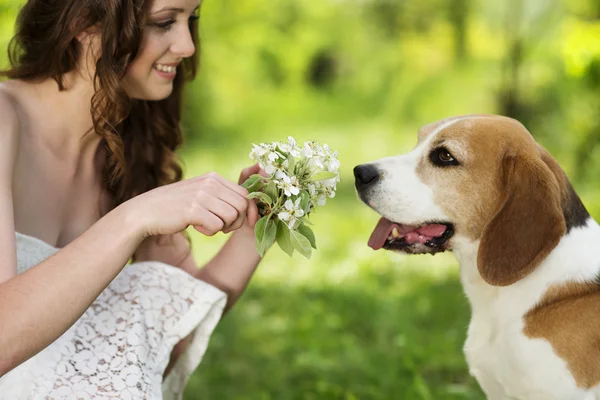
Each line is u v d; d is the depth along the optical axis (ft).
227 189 6.86
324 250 25.09
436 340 16.06
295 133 51.34
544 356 8.54
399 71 50.98
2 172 7.47
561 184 9.34
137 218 6.54
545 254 8.74
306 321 17.71
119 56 7.90
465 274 9.74
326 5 63.46
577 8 32.50
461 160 9.40
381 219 10.05
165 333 8.07
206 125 49.29
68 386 7.31
